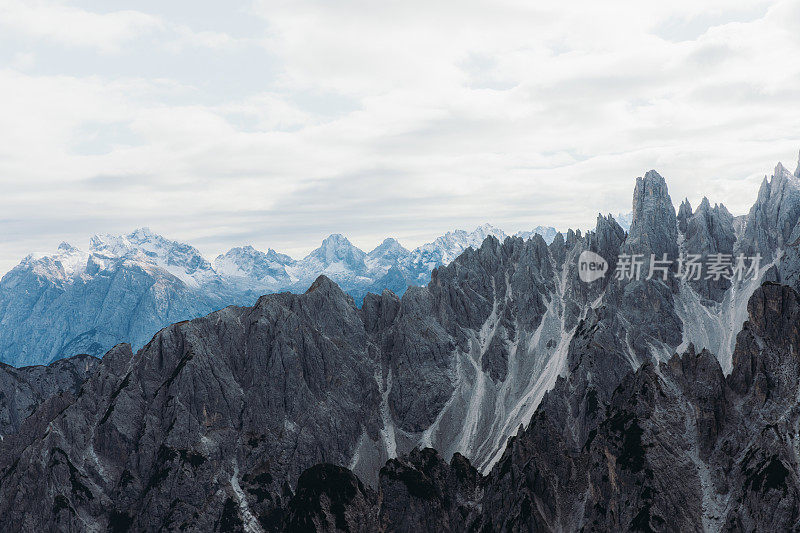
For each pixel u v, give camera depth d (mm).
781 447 173375
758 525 164250
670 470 181625
